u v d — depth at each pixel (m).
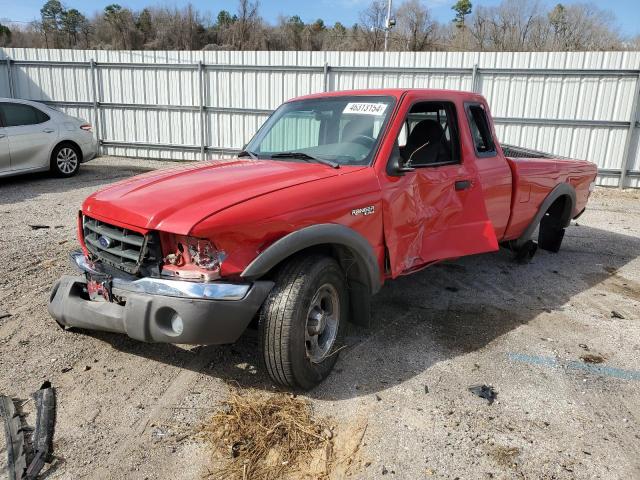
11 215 7.79
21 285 4.93
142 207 2.98
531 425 3.01
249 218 2.87
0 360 3.57
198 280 2.82
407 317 4.47
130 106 15.24
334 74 13.47
